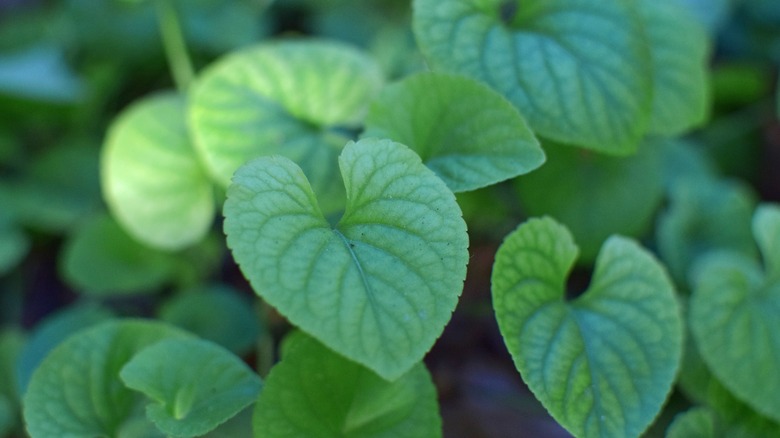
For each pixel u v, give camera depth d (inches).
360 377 16.5
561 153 19.5
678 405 18.8
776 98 25.5
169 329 17.3
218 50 23.8
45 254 22.6
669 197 21.4
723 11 25.6
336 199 17.9
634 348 16.6
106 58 24.1
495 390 20.7
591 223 19.5
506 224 21.1
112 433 16.8
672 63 19.4
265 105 18.6
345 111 18.9
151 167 20.1
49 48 24.3
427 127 17.1
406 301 15.2
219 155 18.2
